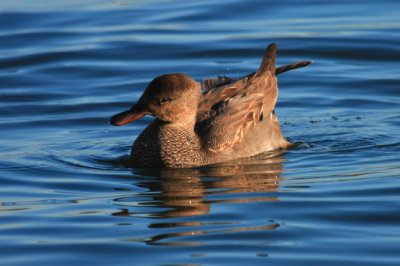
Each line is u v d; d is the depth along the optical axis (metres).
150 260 8.23
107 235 8.98
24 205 10.24
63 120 15.12
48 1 22.44
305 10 21.09
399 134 13.92
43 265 8.14
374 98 16.14
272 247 8.52
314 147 13.42
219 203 10.12
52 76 17.55
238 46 18.81
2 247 8.65
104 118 15.24
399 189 10.45
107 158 12.93
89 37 19.59
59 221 9.51
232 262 8.12
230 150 12.79
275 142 13.58
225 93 13.62
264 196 10.37
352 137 13.90
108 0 22.48
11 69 17.88
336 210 9.67
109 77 17.47
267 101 13.66
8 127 14.66
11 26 20.25
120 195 10.67
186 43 19.08
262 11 21.06
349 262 8.08
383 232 8.91
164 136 12.40
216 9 21.34
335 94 16.45
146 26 20.28
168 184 11.25
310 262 8.09
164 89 12.22
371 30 19.36
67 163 12.53
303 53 18.48
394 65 17.86
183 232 9.02
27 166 12.23
